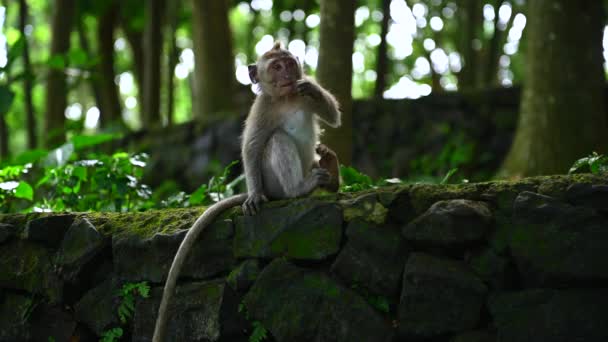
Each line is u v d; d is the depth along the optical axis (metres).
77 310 4.55
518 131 9.04
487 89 11.50
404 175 11.37
